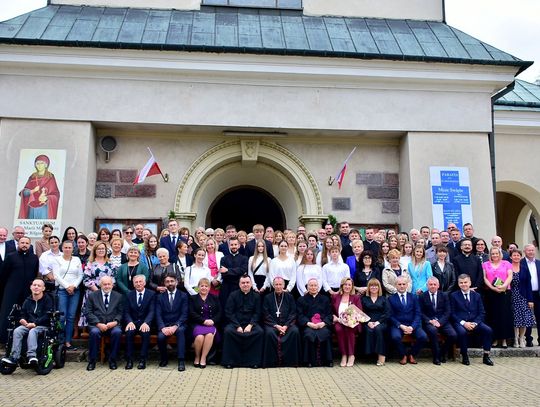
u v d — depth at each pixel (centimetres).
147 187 1328
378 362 920
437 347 934
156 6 1462
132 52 1253
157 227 1314
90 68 1259
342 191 1380
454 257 1046
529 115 1620
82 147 1254
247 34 1361
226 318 933
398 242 1083
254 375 832
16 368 870
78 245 1010
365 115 1331
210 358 920
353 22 1491
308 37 1374
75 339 993
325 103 1327
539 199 1638
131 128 1316
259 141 1366
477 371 868
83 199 1232
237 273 978
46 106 1252
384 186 1393
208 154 1350
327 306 945
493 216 1328
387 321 952
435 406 655
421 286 998
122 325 912
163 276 952
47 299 881
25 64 1247
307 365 909
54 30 1283
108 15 1391
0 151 1234
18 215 1212
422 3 1559
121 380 788
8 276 955
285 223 1521
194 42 1290
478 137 1359
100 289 932
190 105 1290
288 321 927
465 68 1341
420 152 1335
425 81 1347
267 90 1316
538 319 1055
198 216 1391
